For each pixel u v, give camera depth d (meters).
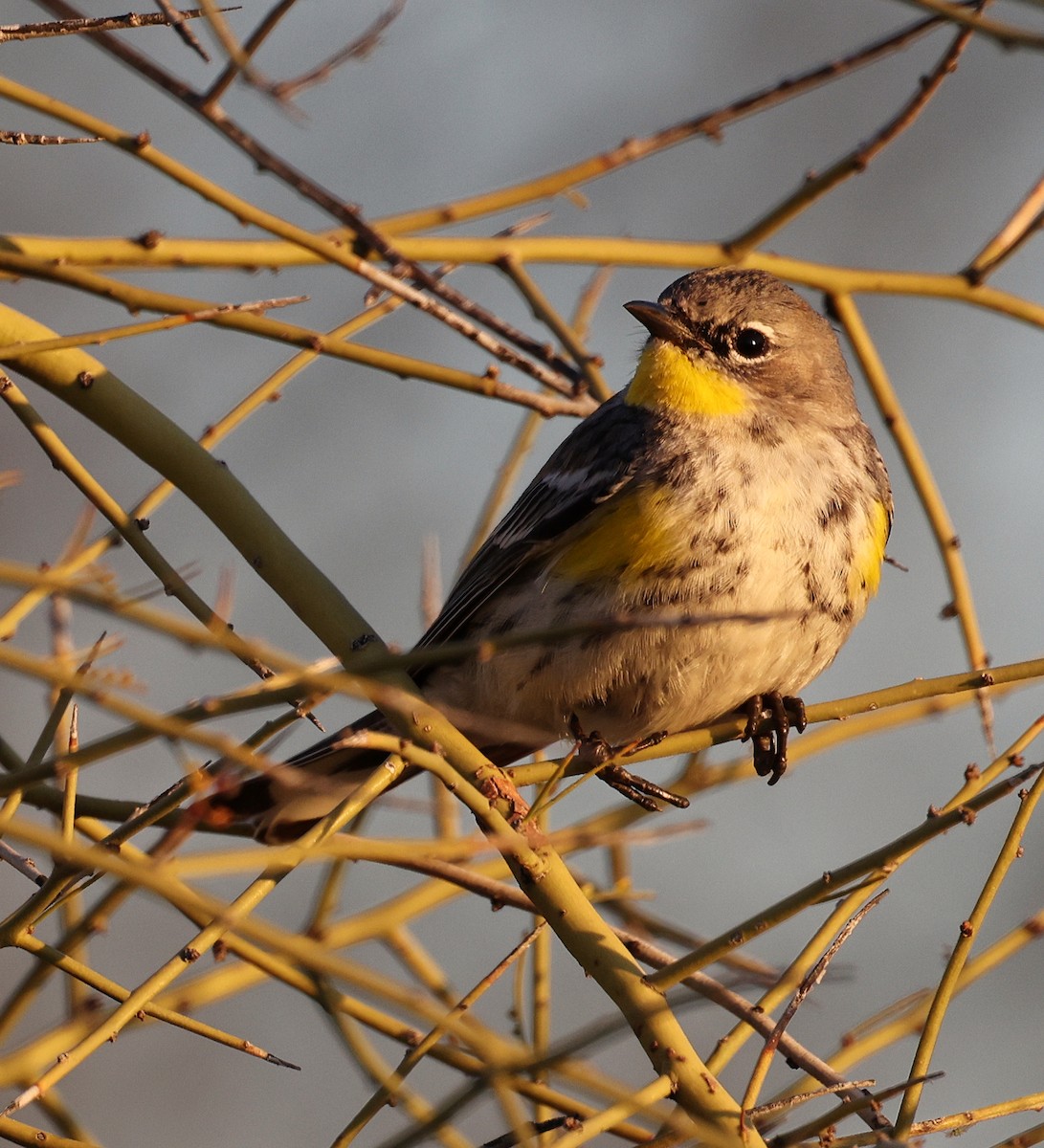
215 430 9.53
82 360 8.59
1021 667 8.10
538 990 9.09
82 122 7.91
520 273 10.43
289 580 8.44
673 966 7.14
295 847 6.34
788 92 10.55
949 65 10.17
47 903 7.07
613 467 10.73
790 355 11.52
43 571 8.27
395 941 10.00
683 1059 6.89
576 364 10.49
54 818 8.52
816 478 10.82
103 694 5.50
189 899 5.37
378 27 8.88
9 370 8.68
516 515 11.55
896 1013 10.15
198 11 7.67
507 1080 6.59
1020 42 5.84
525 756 11.36
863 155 10.30
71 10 7.97
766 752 10.85
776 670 10.59
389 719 7.97
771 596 10.38
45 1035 8.59
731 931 7.12
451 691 11.12
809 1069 7.61
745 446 10.84
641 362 11.66
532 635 6.23
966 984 8.38
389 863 8.79
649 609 10.34
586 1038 7.00
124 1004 6.49
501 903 8.75
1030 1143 6.95
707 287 11.75
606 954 7.21
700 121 10.60
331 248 8.45
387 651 8.19
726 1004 8.13
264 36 8.11
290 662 6.05
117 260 8.79
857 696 8.09
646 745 8.70
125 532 7.82
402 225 10.34
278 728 7.47
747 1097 6.64
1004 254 10.75
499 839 6.79
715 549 10.34
